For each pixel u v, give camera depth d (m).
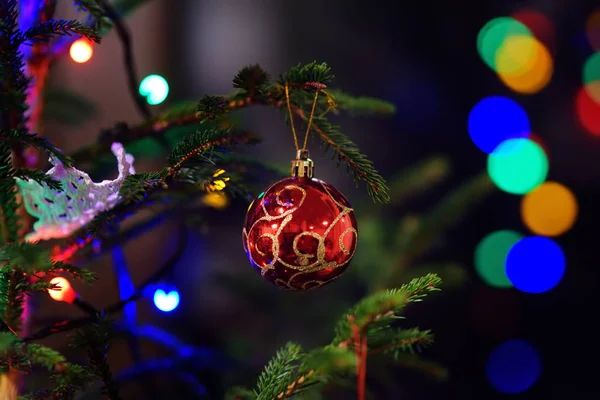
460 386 1.33
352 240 0.55
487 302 1.37
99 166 0.67
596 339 1.35
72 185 0.55
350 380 0.70
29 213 0.58
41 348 0.50
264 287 0.95
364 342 0.52
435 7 1.43
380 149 1.45
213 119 0.53
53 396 0.54
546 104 1.37
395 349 0.56
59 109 0.82
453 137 1.44
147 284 0.64
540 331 1.38
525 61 1.25
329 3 1.44
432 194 1.38
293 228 0.54
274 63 1.44
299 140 1.36
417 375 1.30
